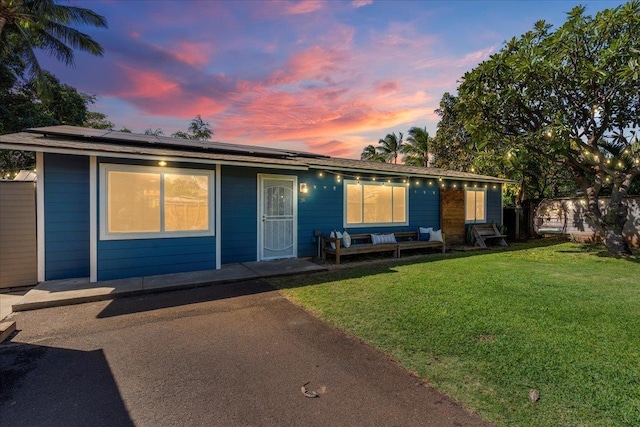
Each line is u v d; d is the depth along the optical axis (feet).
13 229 17.61
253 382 8.25
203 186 20.59
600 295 15.75
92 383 8.20
